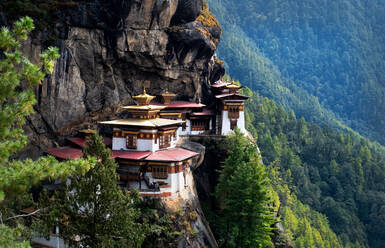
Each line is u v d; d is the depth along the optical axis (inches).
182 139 2324.1
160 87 2469.2
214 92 2847.0
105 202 1155.3
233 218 1969.7
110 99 2167.8
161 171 1768.0
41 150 1900.8
